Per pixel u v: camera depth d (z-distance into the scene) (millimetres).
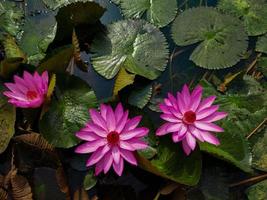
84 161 1350
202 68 1477
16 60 1364
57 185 1338
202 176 1328
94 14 1429
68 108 1353
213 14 1515
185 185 1307
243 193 1336
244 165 1324
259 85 1451
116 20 1526
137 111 1348
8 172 1348
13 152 1351
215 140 1269
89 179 1327
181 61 1482
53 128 1330
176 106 1283
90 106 1360
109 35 1476
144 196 1331
